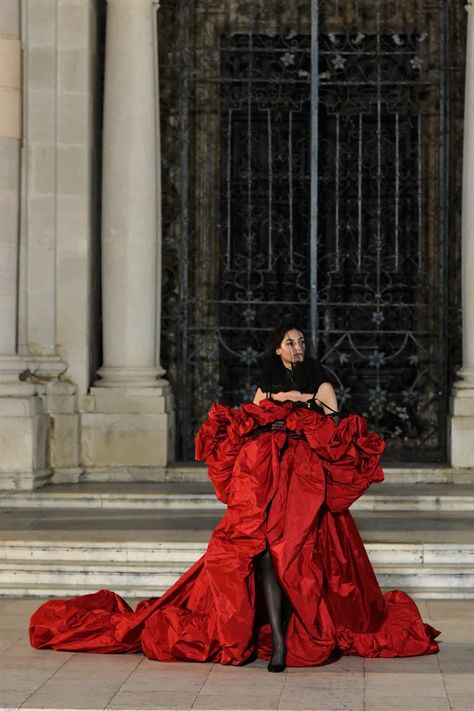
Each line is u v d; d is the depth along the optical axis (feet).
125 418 100.48
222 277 113.70
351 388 113.39
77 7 101.09
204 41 113.80
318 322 112.68
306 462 58.18
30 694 52.42
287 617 58.44
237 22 113.91
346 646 58.65
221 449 59.36
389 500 91.35
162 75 112.88
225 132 114.01
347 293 113.50
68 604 62.34
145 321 102.73
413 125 113.60
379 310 108.78
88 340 101.81
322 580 57.67
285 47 114.21
